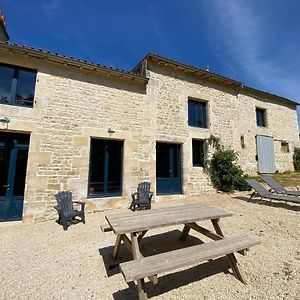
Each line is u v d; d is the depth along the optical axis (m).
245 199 6.54
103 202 6.00
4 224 4.83
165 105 7.52
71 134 5.75
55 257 3.06
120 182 6.50
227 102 9.21
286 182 8.59
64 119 5.71
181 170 7.71
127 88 6.82
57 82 5.75
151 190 6.79
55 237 3.93
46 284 2.37
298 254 2.81
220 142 8.67
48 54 5.47
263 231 3.74
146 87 7.18
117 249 2.88
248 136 10.14
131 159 6.59
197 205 3.53
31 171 5.19
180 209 3.24
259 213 4.85
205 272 2.52
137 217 2.79
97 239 3.75
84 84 6.12
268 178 6.58
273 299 1.97
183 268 2.62
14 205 5.11
